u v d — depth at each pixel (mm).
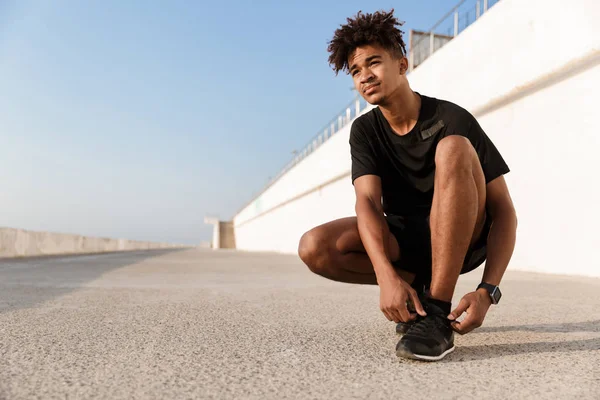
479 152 1728
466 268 1852
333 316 2461
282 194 26438
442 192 1458
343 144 15812
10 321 2240
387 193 1930
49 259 10086
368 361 1479
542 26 6395
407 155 1818
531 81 6590
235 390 1183
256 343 1758
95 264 8102
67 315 2443
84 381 1260
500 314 2494
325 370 1373
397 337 1875
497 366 1404
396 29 1710
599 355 1539
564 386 1210
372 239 1623
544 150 6508
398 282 1495
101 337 1869
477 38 8055
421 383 1237
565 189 6090
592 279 5109
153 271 6422
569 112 6070
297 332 1987
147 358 1521
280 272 6531
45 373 1338
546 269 6387
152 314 2502
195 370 1374
